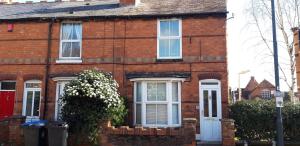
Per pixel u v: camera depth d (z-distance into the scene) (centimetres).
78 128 1395
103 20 1762
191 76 1648
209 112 1614
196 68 1653
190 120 1278
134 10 1792
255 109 1546
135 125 1630
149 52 1703
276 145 1469
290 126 1512
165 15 1702
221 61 1641
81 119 1395
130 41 1727
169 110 1612
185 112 1622
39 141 1331
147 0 1941
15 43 1811
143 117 1625
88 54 1742
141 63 1698
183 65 1666
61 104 1577
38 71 1761
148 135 1307
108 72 1666
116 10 1817
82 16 1759
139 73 1680
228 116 1593
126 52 1720
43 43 1789
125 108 1598
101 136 1351
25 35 1811
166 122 1616
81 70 1731
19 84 1764
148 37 1720
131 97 1664
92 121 1386
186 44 1684
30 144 1328
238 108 1574
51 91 1728
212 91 1633
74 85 1451
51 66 1758
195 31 1689
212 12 1669
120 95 1667
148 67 1691
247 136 1552
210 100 1622
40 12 1900
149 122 1628
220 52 1650
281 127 1281
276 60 1335
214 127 1597
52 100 1719
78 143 1389
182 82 1647
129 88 1677
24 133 1346
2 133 1438
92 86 1437
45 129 1353
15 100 1752
